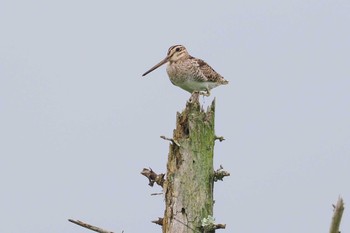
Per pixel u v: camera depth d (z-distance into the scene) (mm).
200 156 12773
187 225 12555
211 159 12906
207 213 12680
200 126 12844
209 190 12812
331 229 9555
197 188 12680
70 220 12023
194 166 12727
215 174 12859
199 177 12711
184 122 12898
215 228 12562
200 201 12648
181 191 12664
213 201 12930
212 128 12969
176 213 12617
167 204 12727
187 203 12617
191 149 12758
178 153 12773
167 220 12688
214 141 13031
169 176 12758
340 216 9438
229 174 12875
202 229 12562
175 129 12945
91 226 12039
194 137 12797
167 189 12750
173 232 12578
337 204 9445
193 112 12875
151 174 13102
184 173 12703
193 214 12594
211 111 13016
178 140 12797
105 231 12031
